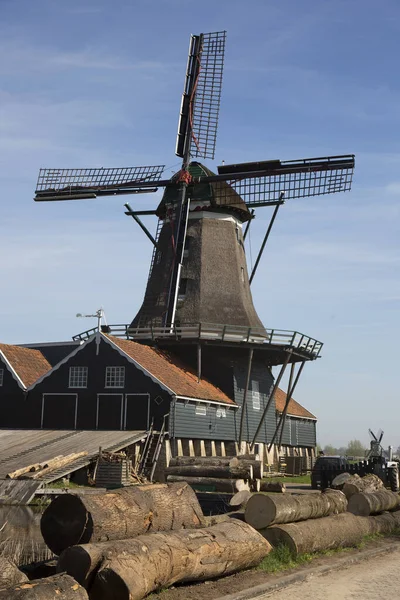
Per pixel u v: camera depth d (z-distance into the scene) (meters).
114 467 29.31
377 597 11.04
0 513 22.83
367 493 18.14
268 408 43.06
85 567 9.40
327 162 41.06
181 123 43.56
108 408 36.03
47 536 10.45
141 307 42.44
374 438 44.06
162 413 34.75
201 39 44.66
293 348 39.69
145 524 11.33
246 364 42.50
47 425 37.34
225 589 11.20
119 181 43.81
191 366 41.47
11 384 38.94
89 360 37.12
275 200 42.31
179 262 41.53
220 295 41.53
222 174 42.81
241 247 43.94
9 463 30.05
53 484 28.31
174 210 42.53
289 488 33.06
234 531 12.18
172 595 10.62
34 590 7.97
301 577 12.30
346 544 15.60
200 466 24.81
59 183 44.62
